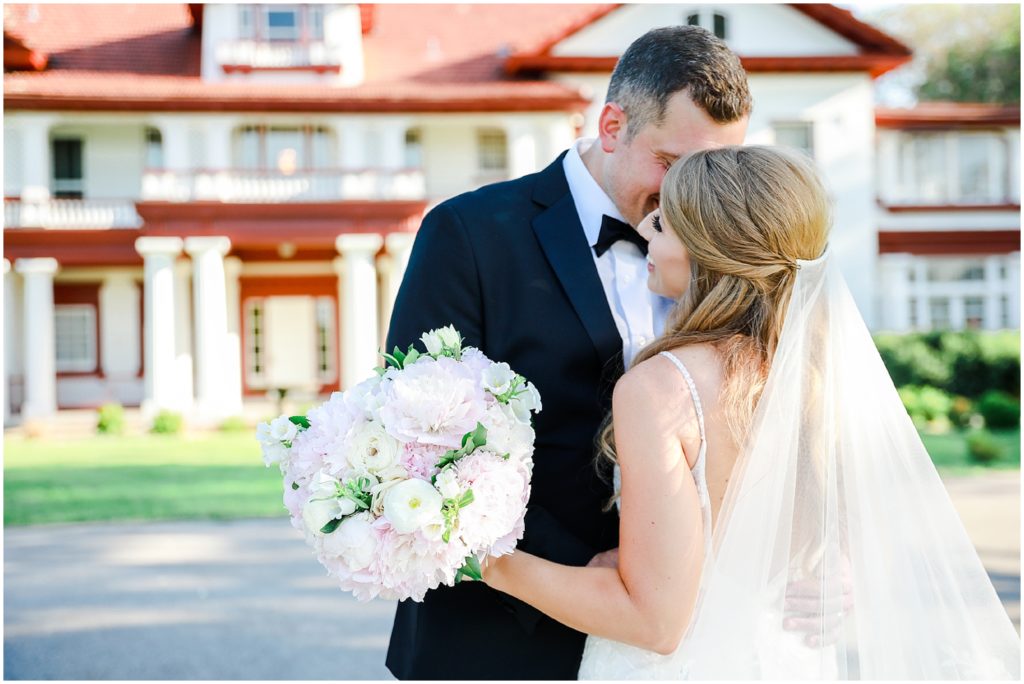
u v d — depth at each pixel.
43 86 18.56
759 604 1.85
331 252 21.03
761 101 20.61
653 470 1.75
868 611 1.92
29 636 5.28
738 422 1.80
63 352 21.00
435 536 1.63
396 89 19.22
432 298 2.29
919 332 18.08
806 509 1.89
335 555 1.67
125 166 20.48
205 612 5.78
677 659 1.87
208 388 18.41
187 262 19.62
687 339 1.88
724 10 20.14
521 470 1.81
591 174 2.39
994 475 10.59
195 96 18.67
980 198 23.28
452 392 1.73
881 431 1.96
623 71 2.23
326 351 21.08
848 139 20.67
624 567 1.77
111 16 20.94
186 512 9.07
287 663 4.78
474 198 2.39
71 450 14.72
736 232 1.87
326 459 1.71
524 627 2.14
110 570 6.88
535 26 21.55
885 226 22.67
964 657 1.93
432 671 2.26
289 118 19.31
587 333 2.26
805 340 1.89
